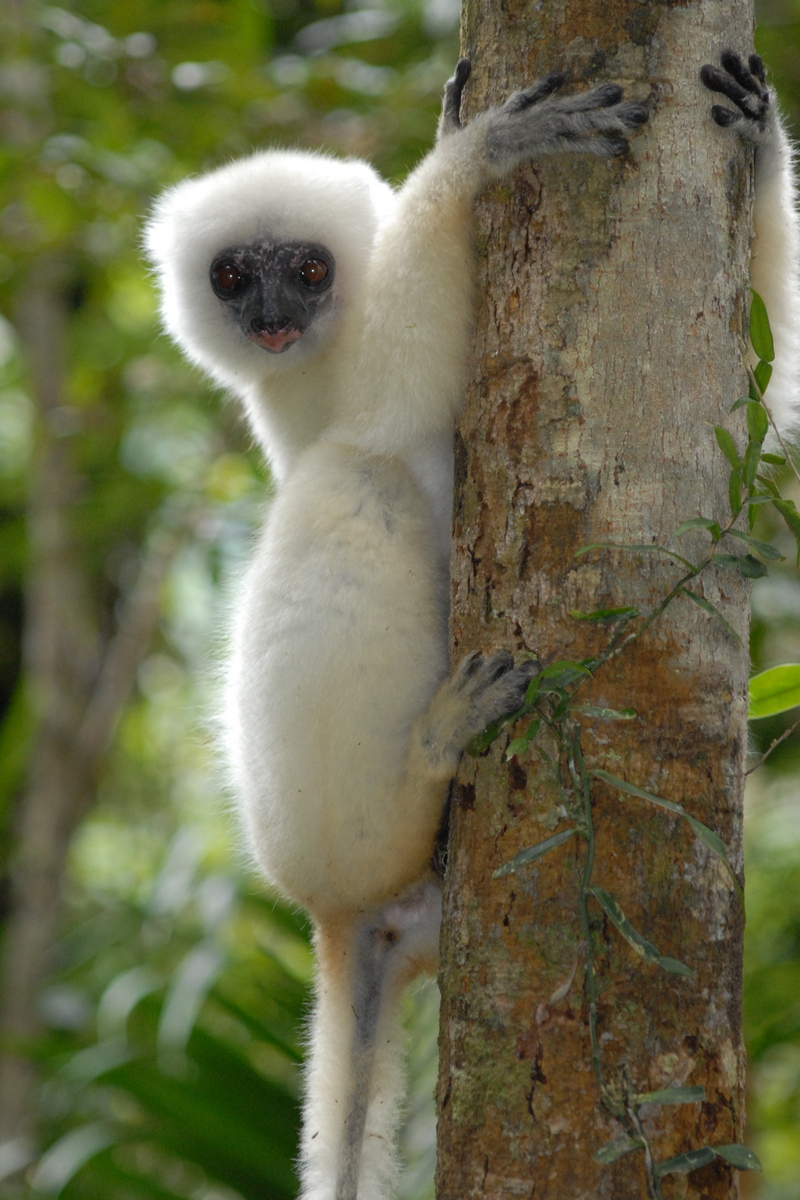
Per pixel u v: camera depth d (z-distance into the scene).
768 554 3.51
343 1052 4.96
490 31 4.21
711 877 3.42
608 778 3.33
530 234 3.80
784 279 4.94
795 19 9.87
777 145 4.71
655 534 3.55
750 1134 7.29
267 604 4.69
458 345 4.44
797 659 9.73
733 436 3.68
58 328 11.97
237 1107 6.10
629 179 3.71
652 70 3.78
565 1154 3.23
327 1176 4.90
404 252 4.55
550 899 3.41
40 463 11.62
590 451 3.59
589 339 3.64
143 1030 6.97
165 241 6.46
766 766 9.68
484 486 3.76
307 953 7.36
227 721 5.48
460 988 3.50
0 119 10.41
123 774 12.89
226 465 10.95
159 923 8.18
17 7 9.88
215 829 9.18
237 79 9.74
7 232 10.87
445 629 4.66
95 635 12.67
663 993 3.31
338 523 4.65
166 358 11.25
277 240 5.90
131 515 11.53
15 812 12.08
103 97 9.68
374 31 11.01
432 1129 5.50
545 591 3.59
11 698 13.94
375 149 9.96
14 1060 9.62
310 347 5.77
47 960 10.45
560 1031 3.31
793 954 9.80
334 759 4.50
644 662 3.49
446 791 4.37
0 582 13.34
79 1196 6.62
